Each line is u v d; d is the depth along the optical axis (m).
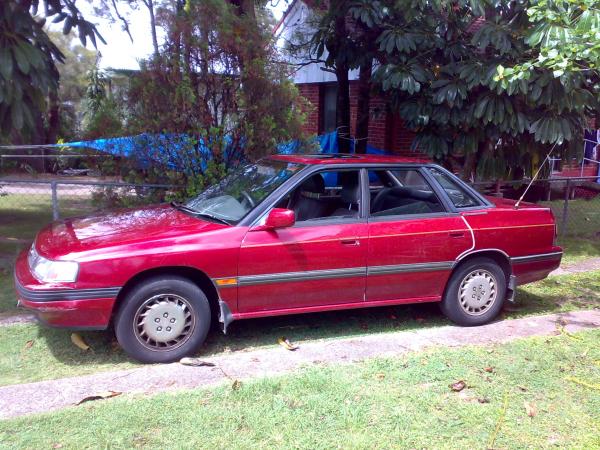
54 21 8.21
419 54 8.05
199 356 4.74
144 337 4.46
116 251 4.31
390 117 11.20
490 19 7.67
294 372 4.34
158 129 7.03
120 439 3.36
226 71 7.14
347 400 3.90
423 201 5.40
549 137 7.36
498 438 3.49
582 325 5.58
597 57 4.99
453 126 8.15
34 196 13.51
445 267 5.31
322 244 4.84
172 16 7.09
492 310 5.59
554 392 4.11
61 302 4.18
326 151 10.73
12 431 3.44
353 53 8.93
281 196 4.85
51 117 22.75
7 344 4.89
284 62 7.56
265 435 3.45
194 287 4.53
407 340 5.09
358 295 5.09
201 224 4.77
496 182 8.88
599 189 13.64
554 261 5.83
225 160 7.29
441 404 3.88
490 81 7.18
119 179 7.76
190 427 3.51
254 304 4.75
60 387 4.03
